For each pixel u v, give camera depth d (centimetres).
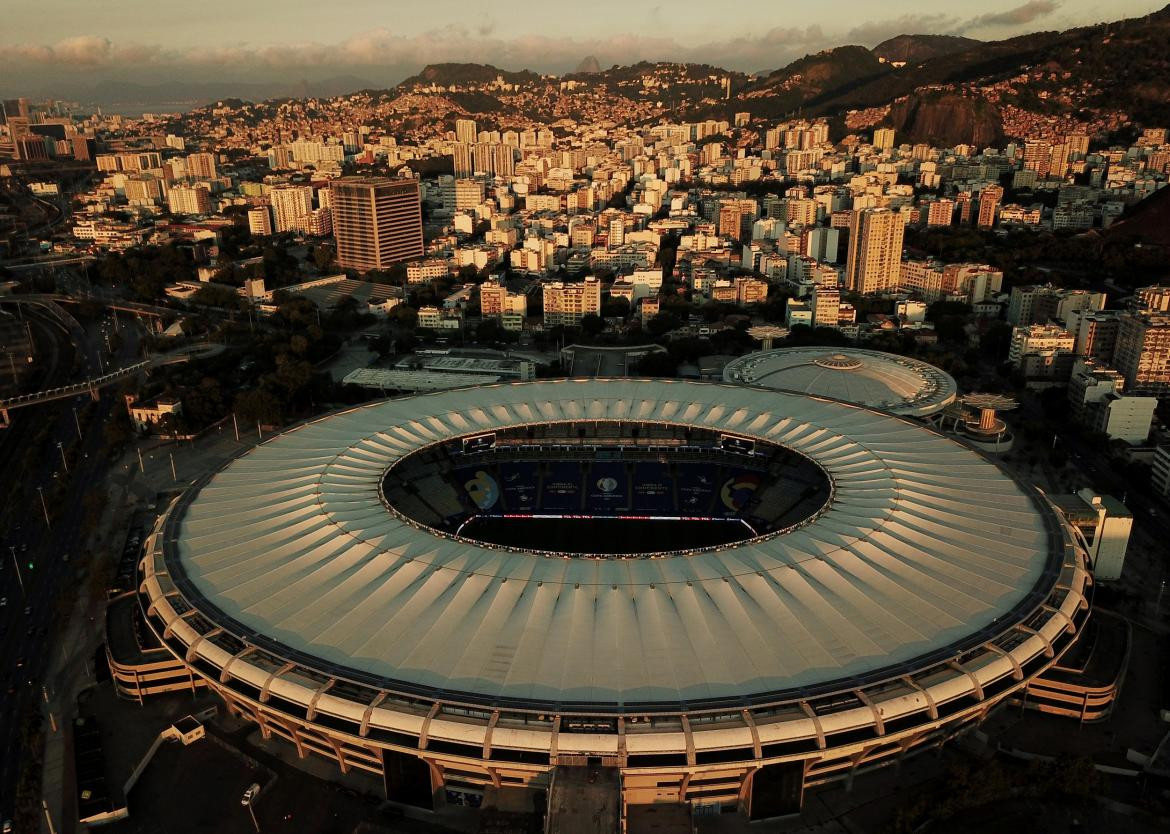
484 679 16062
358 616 17962
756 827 16500
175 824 17000
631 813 16438
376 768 17550
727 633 17125
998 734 19212
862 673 16200
